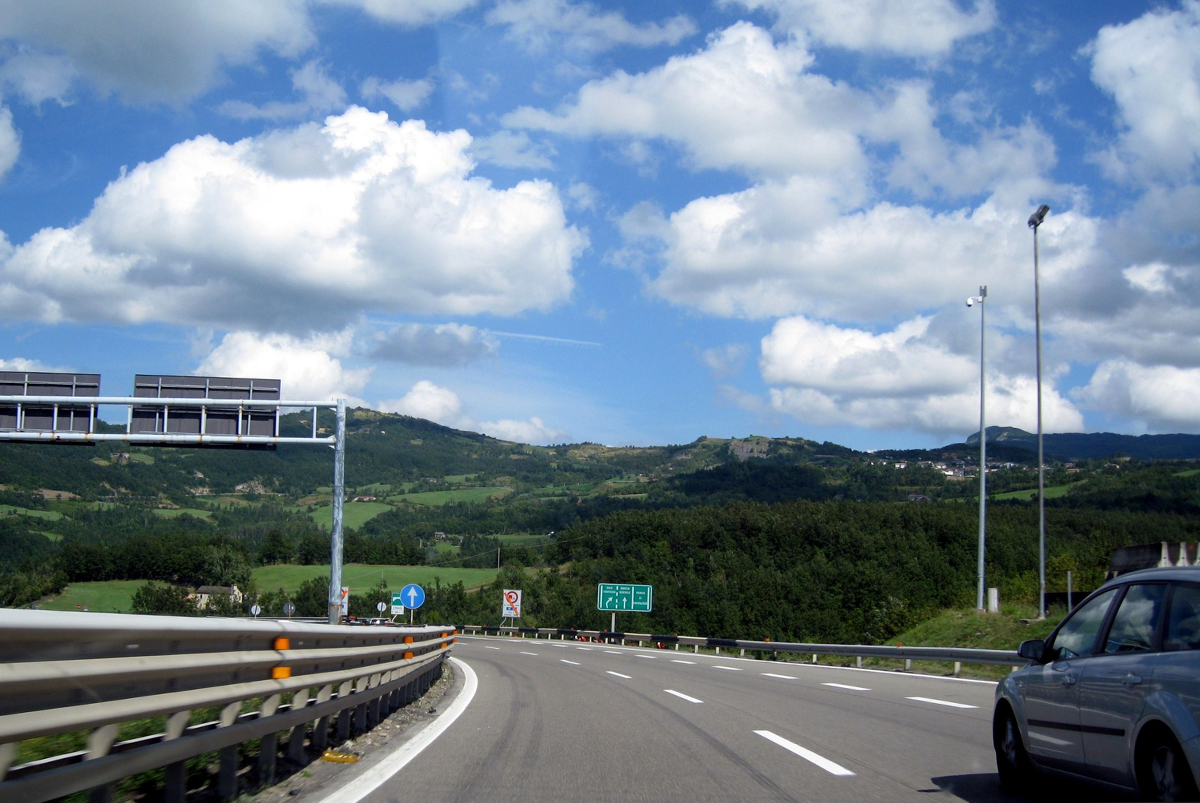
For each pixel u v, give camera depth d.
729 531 94.56
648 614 78.00
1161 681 5.04
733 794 6.88
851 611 71.62
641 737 10.06
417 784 7.13
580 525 111.50
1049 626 23.67
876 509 89.25
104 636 4.21
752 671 22.45
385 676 11.28
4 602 63.53
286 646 6.83
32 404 21.33
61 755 5.30
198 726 6.15
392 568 107.19
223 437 21.33
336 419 21.59
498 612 88.19
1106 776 5.55
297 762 7.69
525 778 7.51
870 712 12.54
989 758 8.53
